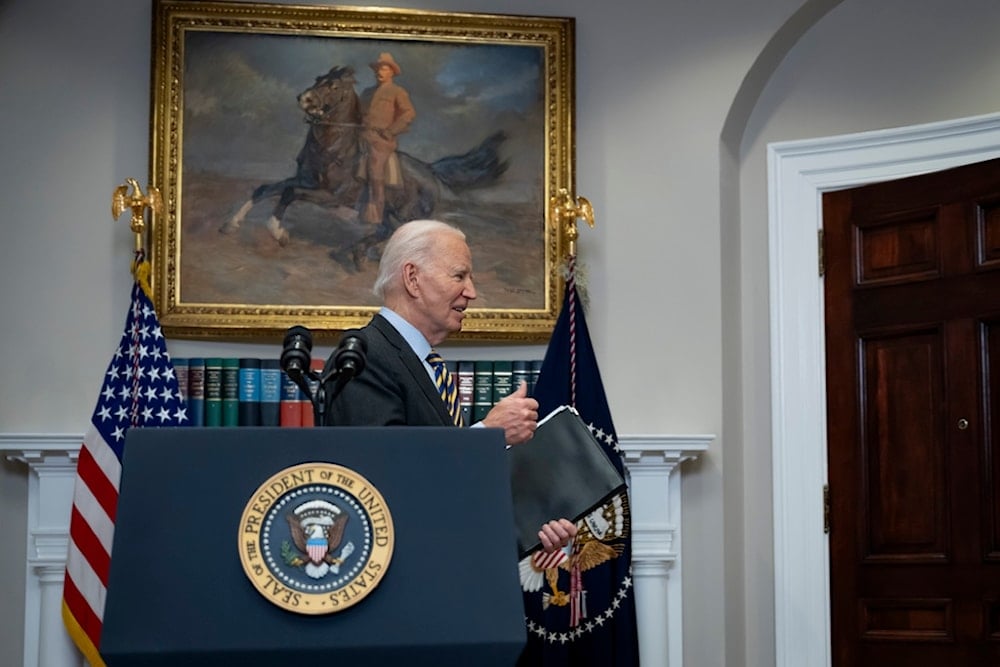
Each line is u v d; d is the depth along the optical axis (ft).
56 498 15.14
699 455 16.26
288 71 16.46
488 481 6.26
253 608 5.81
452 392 10.59
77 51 16.25
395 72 16.62
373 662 5.84
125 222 16.06
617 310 16.53
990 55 16.24
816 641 16.11
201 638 5.71
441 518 6.14
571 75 16.72
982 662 14.98
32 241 15.89
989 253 15.38
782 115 17.13
